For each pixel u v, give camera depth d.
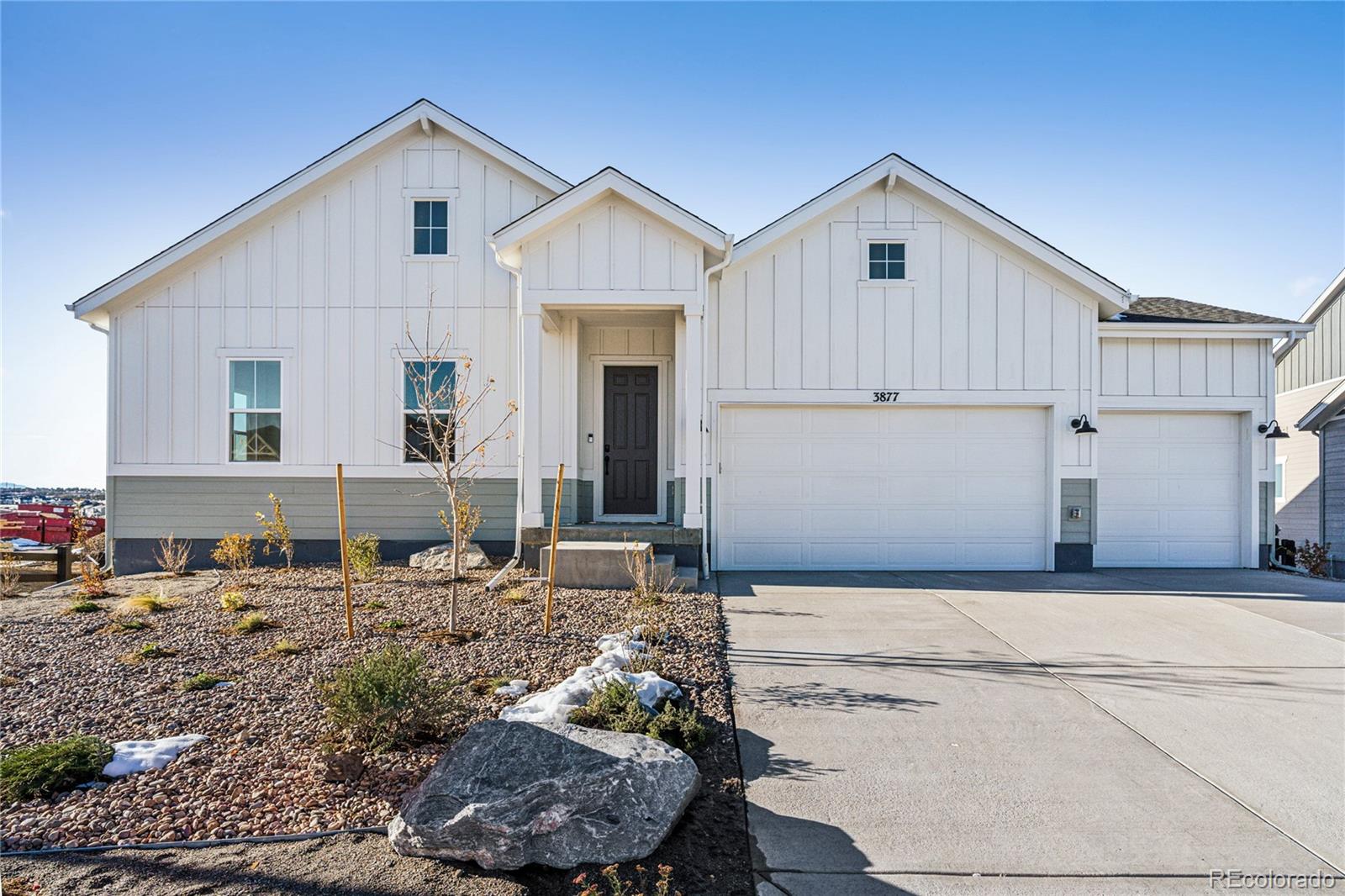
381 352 11.35
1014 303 11.32
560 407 10.92
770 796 4.10
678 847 3.59
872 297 11.30
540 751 3.73
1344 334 14.62
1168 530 11.72
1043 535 11.35
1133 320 11.81
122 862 3.34
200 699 5.13
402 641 6.48
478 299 11.37
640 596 8.31
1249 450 11.67
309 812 3.76
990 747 4.71
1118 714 5.24
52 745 4.16
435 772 3.70
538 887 3.30
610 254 9.85
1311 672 6.10
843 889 3.32
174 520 11.31
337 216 11.41
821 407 11.34
